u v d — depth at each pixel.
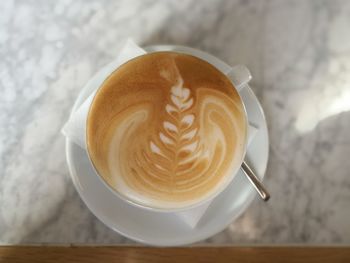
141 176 0.22
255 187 0.23
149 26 0.27
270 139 0.25
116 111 0.22
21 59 0.26
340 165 0.25
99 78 0.24
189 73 0.23
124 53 0.24
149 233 0.23
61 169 0.25
